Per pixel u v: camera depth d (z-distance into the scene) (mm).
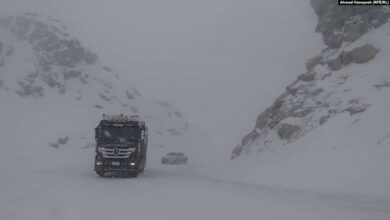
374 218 13664
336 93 31844
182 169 43531
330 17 40062
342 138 25859
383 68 31359
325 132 27922
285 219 13477
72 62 85000
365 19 36969
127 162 30281
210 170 35906
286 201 17734
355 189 20188
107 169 30172
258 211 15000
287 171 25547
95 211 14586
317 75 36188
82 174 32438
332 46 38281
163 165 52812
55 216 13391
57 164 47938
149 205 16266
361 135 25016
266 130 35906
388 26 35375
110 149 30281
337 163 23406
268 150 32375
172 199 18172
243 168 30938
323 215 14195
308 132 29844
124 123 30859
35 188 21391
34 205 15641
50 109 69688
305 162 25500
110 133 30531
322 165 24047
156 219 13312
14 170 37844
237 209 15438
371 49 33375
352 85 31469
